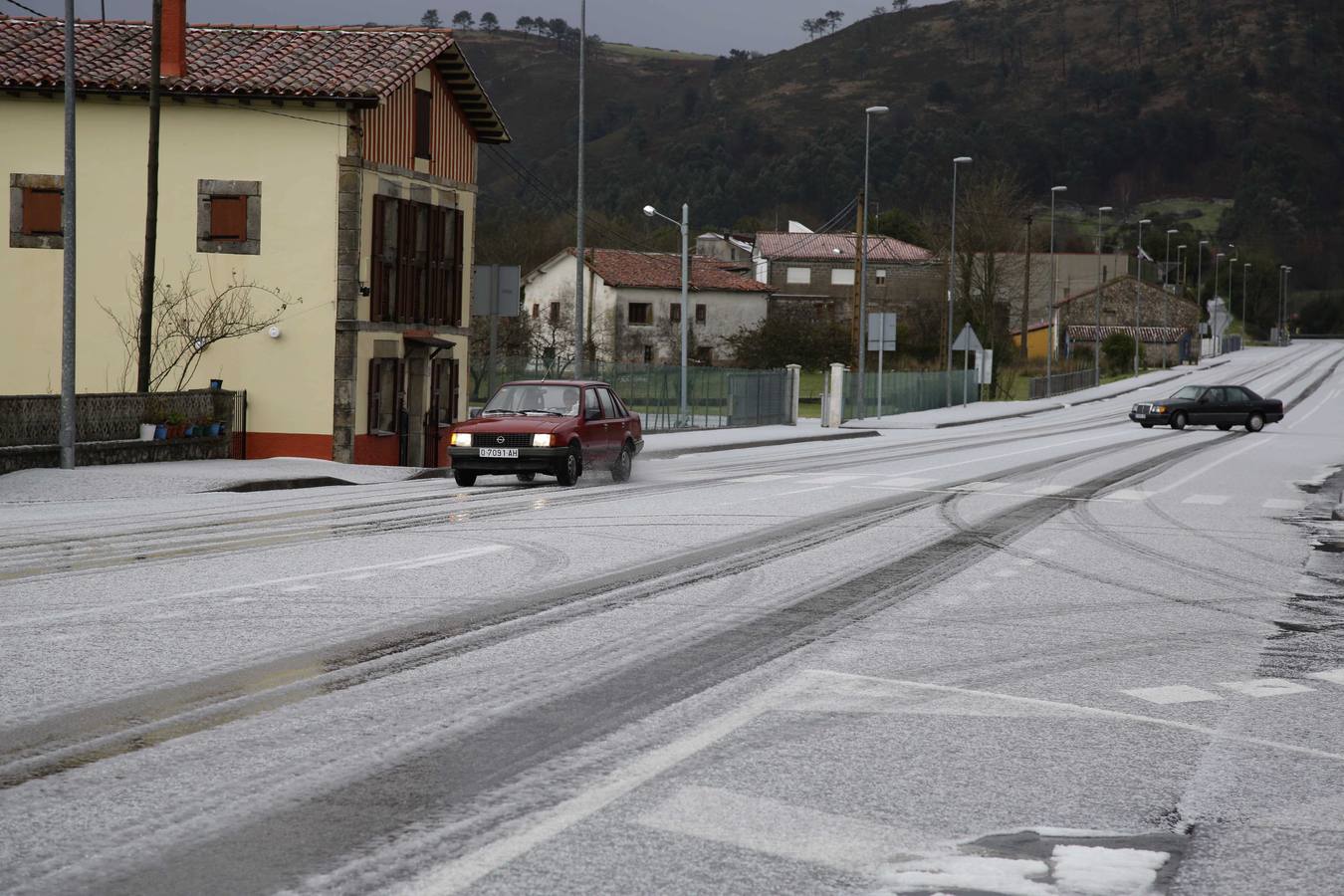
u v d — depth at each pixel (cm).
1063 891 483
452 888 469
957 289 8725
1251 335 18500
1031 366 9969
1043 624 1051
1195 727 737
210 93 2769
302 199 2814
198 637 900
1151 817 572
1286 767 659
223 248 2834
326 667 821
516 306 2692
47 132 2867
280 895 459
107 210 2861
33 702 717
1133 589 1255
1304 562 1495
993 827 552
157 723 682
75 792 566
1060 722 738
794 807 570
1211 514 2030
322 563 1262
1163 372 11244
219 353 2842
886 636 977
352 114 2802
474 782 595
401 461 3086
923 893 478
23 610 988
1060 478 2686
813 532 1630
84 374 2881
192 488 2067
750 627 995
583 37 3534
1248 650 972
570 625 982
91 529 1523
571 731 686
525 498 2022
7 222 2878
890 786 605
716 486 2325
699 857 507
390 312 3017
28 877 472
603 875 485
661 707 743
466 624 974
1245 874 505
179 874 477
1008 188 9144
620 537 1530
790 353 8669
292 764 616
